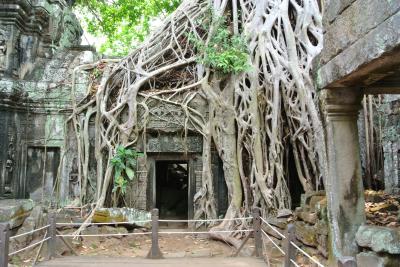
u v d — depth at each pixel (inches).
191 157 383.2
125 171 370.9
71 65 428.5
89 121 393.4
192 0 419.8
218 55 358.6
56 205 380.8
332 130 179.2
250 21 364.8
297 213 272.4
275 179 324.8
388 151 311.1
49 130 395.5
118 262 240.2
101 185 367.6
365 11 137.7
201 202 363.3
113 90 400.8
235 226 325.1
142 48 406.6
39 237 296.8
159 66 397.1
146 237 337.1
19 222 287.6
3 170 371.6
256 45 350.9
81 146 385.4
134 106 374.9
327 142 182.1
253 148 331.3
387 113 313.9
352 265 105.7
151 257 254.4
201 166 378.9
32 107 396.5
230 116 354.6
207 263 236.5
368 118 347.9
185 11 412.5
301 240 252.1
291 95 314.8
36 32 439.8
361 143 349.4
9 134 380.2
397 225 187.6
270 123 331.9
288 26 335.3
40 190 394.3
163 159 385.4
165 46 406.3
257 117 334.0
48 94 398.0
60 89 401.4
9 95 375.2
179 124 377.7
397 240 150.6
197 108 374.9
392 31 120.8
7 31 402.3
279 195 314.8
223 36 368.5
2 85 372.8
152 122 381.1
